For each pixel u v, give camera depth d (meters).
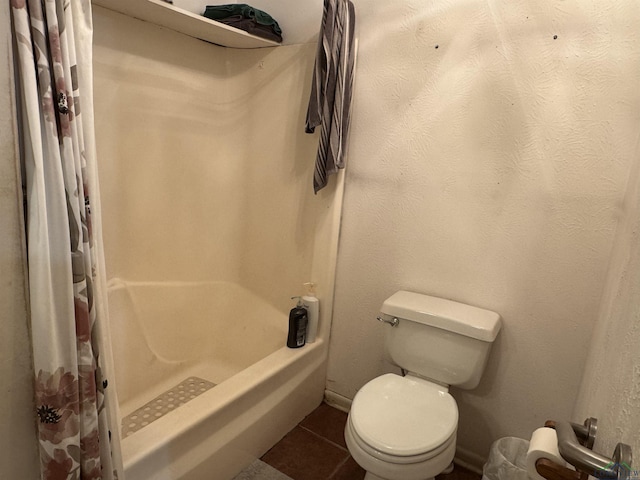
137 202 1.81
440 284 1.74
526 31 1.44
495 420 1.69
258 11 1.84
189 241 2.08
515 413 1.64
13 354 0.86
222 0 2.04
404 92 1.70
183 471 1.32
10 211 0.81
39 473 0.96
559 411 1.56
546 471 0.69
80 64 0.90
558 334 1.52
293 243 2.05
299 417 1.95
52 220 0.85
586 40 1.35
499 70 1.50
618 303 0.83
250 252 2.21
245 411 1.55
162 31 1.78
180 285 2.05
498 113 1.53
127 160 1.74
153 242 1.91
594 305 1.44
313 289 1.99
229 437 1.50
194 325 2.15
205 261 2.18
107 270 1.75
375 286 1.91
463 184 1.63
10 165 0.80
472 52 1.54
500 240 1.58
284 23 1.96
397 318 1.65
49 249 0.85
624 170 1.34
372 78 1.77
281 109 1.99
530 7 1.42
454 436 1.33
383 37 1.71
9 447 0.89
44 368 0.87
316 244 1.96
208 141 2.09
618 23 1.29
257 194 2.14
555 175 1.45
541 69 1.43
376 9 1.71
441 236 1.71
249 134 2.12
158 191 1.89
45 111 0.81
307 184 1.97
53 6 0.80
